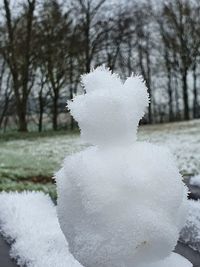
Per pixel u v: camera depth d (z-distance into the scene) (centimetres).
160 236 177
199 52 4266
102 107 195
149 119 4600
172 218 184
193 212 388
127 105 197
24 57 3331
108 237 181
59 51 3488
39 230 352
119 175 184
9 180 933
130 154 190
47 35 3453
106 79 205
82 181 187
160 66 4466
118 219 180
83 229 190
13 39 3309
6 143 2431
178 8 4262
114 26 3894
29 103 4038
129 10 4044
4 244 350
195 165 1391
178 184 185
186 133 2644
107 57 3916
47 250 303
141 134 2709
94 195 183
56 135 2909
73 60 3606
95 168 187
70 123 4116
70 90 3775
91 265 186
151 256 182
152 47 4406
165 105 4678
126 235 178
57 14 3469
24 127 3419
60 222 202
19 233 351
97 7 3753
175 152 1800
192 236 375
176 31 4281
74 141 2414
